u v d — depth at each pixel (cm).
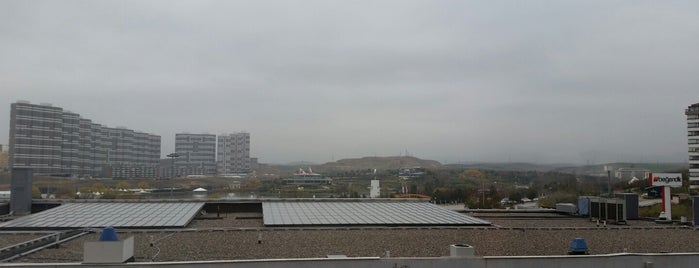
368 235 3516
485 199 11950
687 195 9981
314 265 2267
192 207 5022
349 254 2862
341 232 3647
